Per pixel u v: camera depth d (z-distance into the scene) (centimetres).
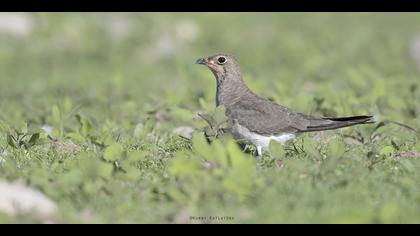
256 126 1394
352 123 1380
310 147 1280
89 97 2172
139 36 3184
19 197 1070
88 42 3100
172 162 1221
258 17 3531
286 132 1396
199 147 1188
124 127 1667
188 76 2455
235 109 1431
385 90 1989
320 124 1396
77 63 2909
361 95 2030
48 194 1116
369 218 1011
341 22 3525
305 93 1933
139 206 1079
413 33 3303
